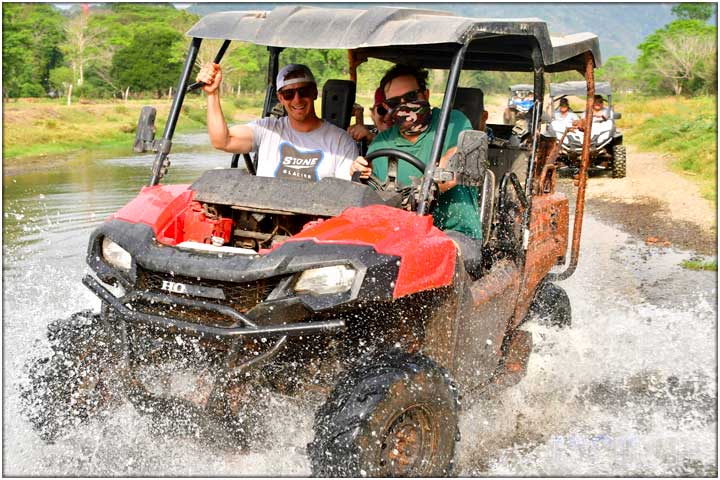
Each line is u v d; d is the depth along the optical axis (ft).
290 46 12.91
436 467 11.22
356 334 11.85
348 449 10.18
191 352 12.12
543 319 18.89
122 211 13.01
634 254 29.19
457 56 12.52
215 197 13.05
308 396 11.96
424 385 10.98
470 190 14.57
